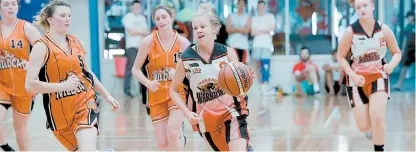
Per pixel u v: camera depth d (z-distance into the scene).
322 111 14.18
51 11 5.79
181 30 18.27
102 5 20.11
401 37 20.11
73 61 5.84
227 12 20.12
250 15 20.08
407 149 8.83
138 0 19.94
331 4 20.09
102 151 8.63
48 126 6.07
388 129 10.99
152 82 7.21
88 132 5.75
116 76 19.53
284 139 9.98
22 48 7.57
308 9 20.11
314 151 8.81
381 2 20.09
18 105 7.72
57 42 5.82
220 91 5.94
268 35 19.14
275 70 20.09
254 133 10.73
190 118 5.91
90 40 19.61
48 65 5.77
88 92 5.98
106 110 15.05
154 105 7.39
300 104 16.14
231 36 18.86
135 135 10.62
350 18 20.08
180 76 6.09
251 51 19.36
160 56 7.29
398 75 20.52
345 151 8.77
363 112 7.70
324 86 19.64
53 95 5.88
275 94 19.61
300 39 20.25
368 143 9.41
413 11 20.02
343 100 17.05
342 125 11.56
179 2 19.62
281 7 20.17
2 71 7.58
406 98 17.55
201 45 5.94
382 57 7.61
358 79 7.40
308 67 19.11
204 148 9.20
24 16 18.64
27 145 8.02
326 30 20.19
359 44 7.54
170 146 7.31
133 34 18.42
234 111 5.91
